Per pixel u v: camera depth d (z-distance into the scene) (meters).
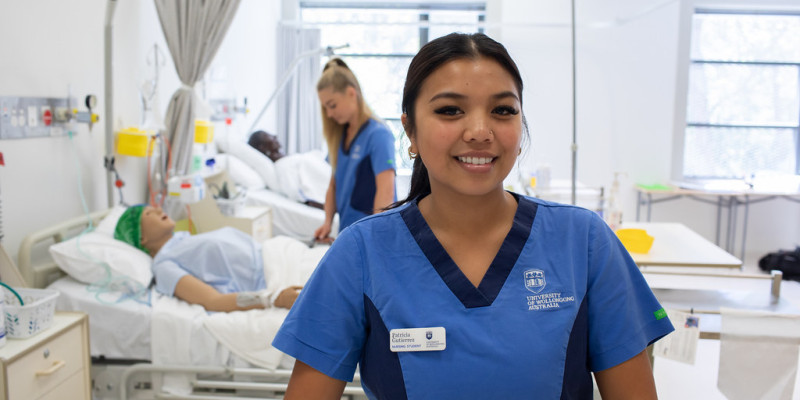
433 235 0.75
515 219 0.77
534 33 4.63
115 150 2.56
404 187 3.47
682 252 1.96
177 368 1.78
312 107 5.23
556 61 4.65
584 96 4.65
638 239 1.98
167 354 1.82
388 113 5.53
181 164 2.77
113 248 2.05
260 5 4.75
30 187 2.07
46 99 2.13
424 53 0.72
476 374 0.68
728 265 1.79
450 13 5.52
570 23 4.51
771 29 4.51
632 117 4.62
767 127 4.59
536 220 0.77
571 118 4.68
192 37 2.68
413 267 0.74
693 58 4.57
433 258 0.74
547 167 3.57
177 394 1.81
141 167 2.86
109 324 1.86
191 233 2.79
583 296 0.74
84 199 2.38
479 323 0.70
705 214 4.61
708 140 4.64
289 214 3.68
